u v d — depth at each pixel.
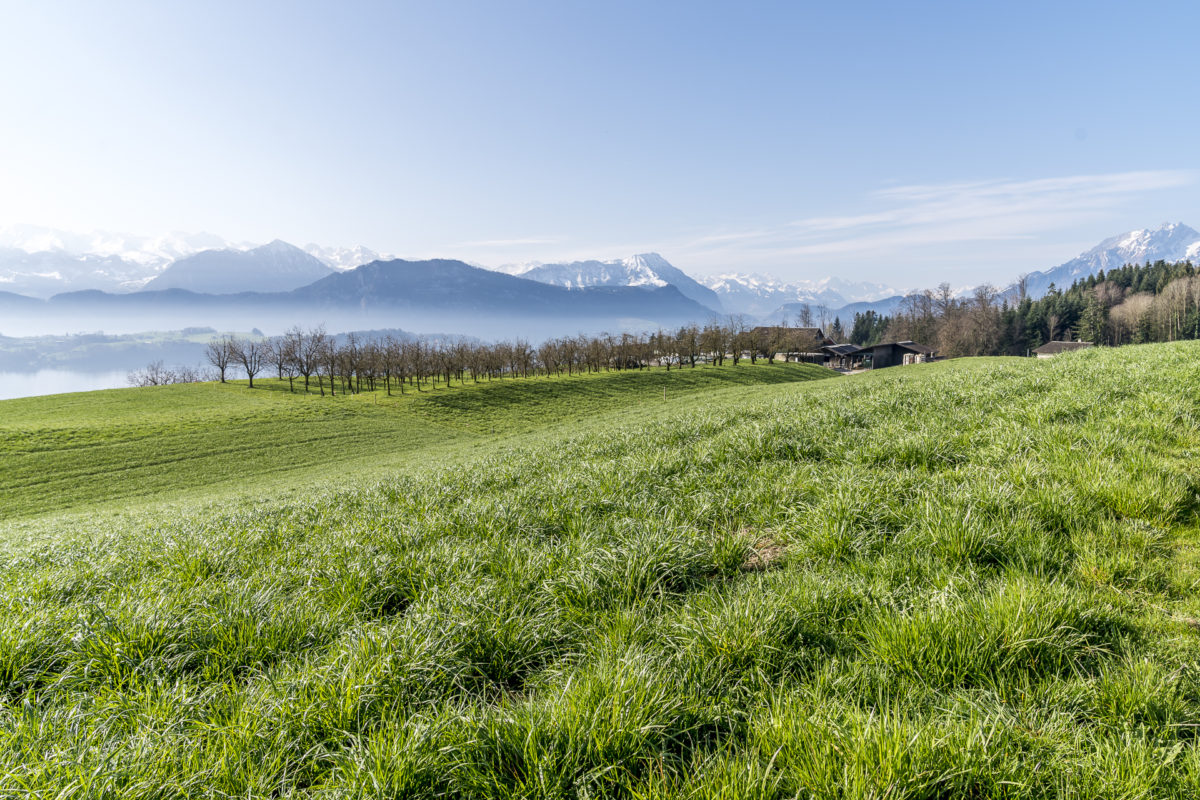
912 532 5.05
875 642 3.38
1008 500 5.32
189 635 4.20
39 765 2.82
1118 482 5.30
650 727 2.75
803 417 11.42
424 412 81.50
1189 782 2.29
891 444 7.91
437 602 4.50
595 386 101.31
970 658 3.06
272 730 3.10
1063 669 3.09
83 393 93.31
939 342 160.25
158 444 57.72
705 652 3.47
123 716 3.33
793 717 2.74
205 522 12.17
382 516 8.73
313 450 58.91
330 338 117.75
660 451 10.24
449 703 3.23
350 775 2.71
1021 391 10.88
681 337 137.00
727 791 2.38
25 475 47.28
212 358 115.19
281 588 5.47
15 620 4.46
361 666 3.53
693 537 5.55
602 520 6.76
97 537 12.72
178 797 2.70
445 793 2.63
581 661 3.66
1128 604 3.66
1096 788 2.30
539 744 2.74
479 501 8.59
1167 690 2.78
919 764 2.39
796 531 5.71
